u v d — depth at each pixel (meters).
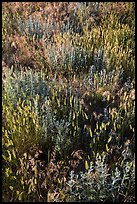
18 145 2.90
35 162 2.81
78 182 2.48
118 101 3.57
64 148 2.92
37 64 4.32
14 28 5.38
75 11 5.68
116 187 2.48
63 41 4.50
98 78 3.84
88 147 3.07
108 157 2.91
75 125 3.27
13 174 2.69
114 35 4.69
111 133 3.06
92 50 4.38
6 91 3.47
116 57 4.20
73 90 3.62
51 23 5.10
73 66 4.21
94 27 5.13
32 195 2.51
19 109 3.06
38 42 4.81
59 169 2.79
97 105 3.62
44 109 3.32
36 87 3.60
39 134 2.99
